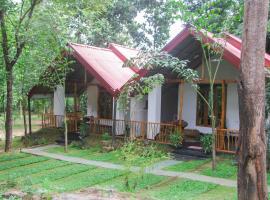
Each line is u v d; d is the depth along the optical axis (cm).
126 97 1465
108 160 1452
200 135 1653
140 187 1034
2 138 2258
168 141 1572
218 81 1588
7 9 1512
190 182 1079
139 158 1114
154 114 1673
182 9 1202
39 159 1498
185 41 1436
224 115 1532
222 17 1214
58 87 2098
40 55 1661
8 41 1688
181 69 1238
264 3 559
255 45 556
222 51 1206
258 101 553
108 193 831
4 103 2128
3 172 1294
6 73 1672
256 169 551
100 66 1747
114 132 1655
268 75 1159
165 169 1257
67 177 1202
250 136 552
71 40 1798
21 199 726
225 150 1416
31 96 2070
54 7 1548
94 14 1766
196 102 1733
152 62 1223
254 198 550
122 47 2186
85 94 2531
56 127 2073
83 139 1805
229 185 1050
